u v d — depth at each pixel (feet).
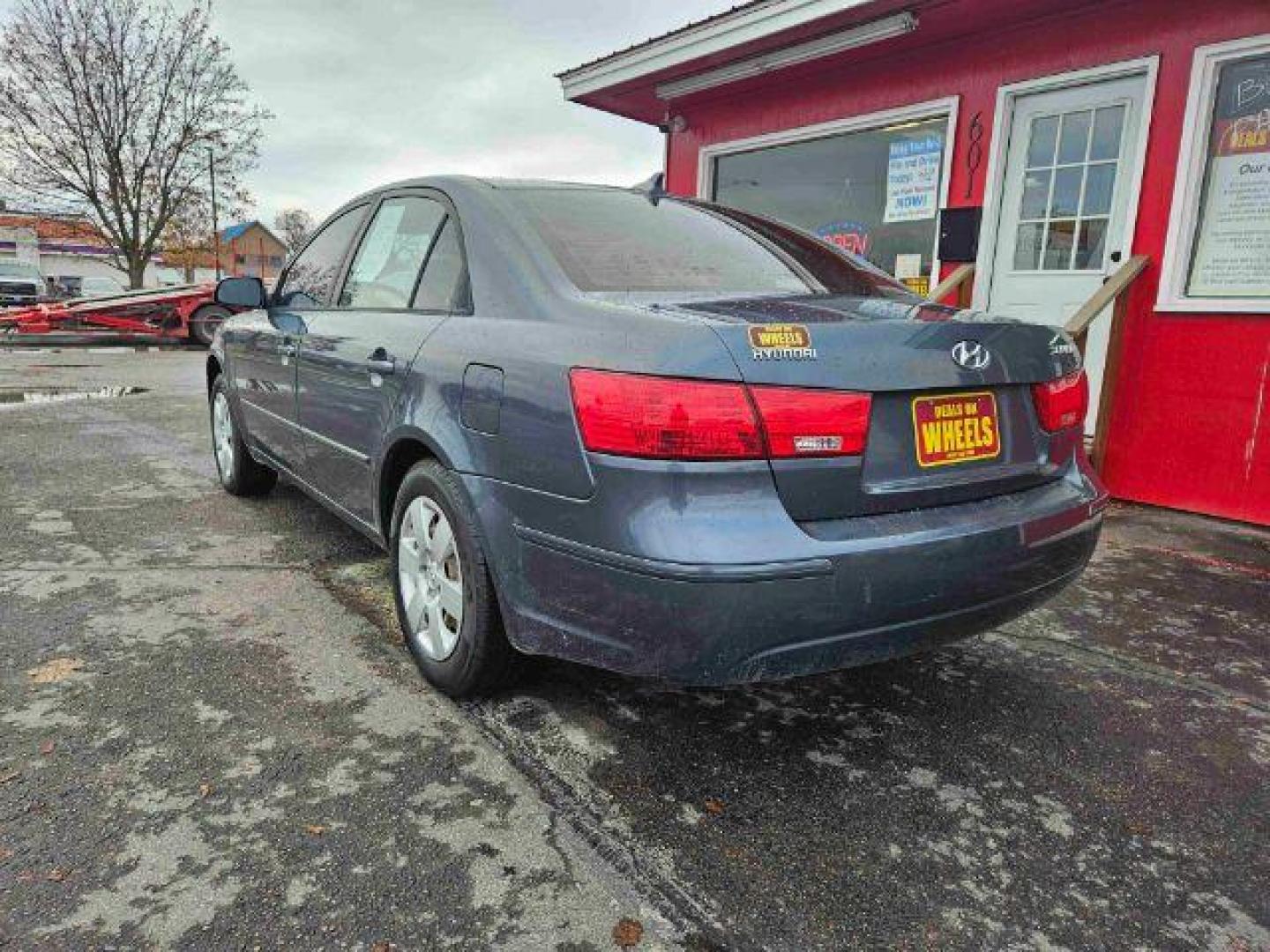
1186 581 11.81
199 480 16.42
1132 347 15.80
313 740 7.24
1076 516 7.24
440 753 7.13
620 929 5.28
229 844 5.92
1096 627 10.21
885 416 6.26
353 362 9.30
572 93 24.32
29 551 11.92
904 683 8.71
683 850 6.06
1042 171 17.25
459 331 7.63
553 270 7.31
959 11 16.48
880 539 5.98
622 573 5.83
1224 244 14.76
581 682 8.42
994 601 6.69
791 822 6.42
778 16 18.60
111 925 5.16
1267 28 13.80
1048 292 17.35
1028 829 6.41
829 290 8.16
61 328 49.14
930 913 5.53
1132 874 5.95
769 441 5.71
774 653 5.83
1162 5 14.98
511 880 5.67
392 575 8.75
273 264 216.54
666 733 7.60
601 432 5.88
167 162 79.25
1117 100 15.96
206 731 7.33
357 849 5.91
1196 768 7.27
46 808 6.22
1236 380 14.57
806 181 22.22
